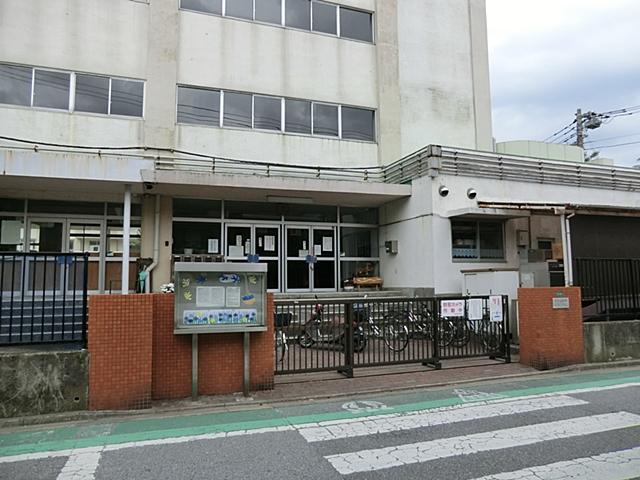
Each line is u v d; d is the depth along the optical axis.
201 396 6.84
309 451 4.75
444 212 13.24
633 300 10.35
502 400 6.74
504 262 14.02
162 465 4.42
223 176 12.27
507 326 9.54
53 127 12.66
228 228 14.17
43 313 6.36
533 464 4.37
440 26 17.75
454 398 6.89
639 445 4.86
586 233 12.76
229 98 14.52
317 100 15.56
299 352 8.14
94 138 12.99
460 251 13.64
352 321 8.35
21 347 6.27
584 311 10.00
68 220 12.77
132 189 12.30
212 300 6.83
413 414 6.08
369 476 4.13
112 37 13.42
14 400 5.88
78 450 4.84
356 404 6.61
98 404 6.10
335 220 15.38
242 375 7.08
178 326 6.62
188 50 14.17
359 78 16.27
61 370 6.07
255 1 15.12
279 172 14.79
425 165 13.49
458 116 17.58
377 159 16.16
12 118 12.33
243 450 4.80
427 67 17.31
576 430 5.36
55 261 6.47
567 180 15.17
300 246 14.88
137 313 6.34
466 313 9.27
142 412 6.13
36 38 12.73
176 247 13.62
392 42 16.75
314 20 15.89
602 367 8.90
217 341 7.00
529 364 8.95
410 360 8.65
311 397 6.88
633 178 16.36
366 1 16.72
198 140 13.98
